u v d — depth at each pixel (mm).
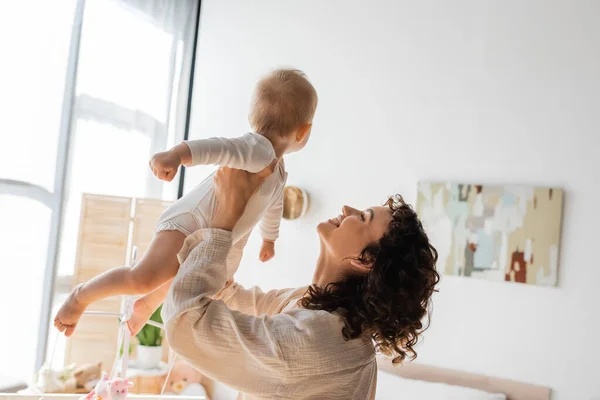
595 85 3176
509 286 3270
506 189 3287
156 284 1361
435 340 3400
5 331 3295
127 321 1555
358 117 3744
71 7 3479
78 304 1352
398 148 3617
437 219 3438
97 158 3715
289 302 1562
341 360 1265
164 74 4148
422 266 1353
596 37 3191
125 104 3871
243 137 1379
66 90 3488
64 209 3531
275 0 4098
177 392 3828
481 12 3467
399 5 3691
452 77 3514
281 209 1750
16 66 3240
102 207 3625
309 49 3947
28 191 3348
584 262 3127
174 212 1426
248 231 1477
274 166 1325
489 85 3416
